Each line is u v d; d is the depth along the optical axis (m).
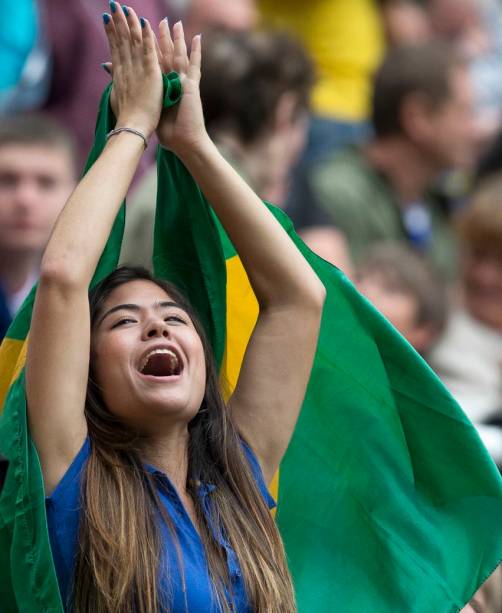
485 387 18.77
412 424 13.05
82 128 20.56
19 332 12.43
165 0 22.69
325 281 13.16
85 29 20.61
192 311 12.51
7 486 11.74
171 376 11.99
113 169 11.95
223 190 12.48
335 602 13.04
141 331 12.04
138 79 12.26
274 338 12.79
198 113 12.41
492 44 28.52
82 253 11.62
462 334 19.05
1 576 11.85
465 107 22.20
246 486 12.48
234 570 11.99
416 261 18.97
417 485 13.12
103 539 11.60
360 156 22.05
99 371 12.04
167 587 11.63
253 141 18.23
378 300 18.36
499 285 19.11
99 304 12.20
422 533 13.05
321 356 13.25
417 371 12.92
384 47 25.91
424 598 12.95
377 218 21.45
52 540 11.66
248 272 12.80
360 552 13.13
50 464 11.67
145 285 12.30
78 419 11.73
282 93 18.28
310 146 23.80
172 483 12.12
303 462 13.29
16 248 18.00
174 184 12.88
